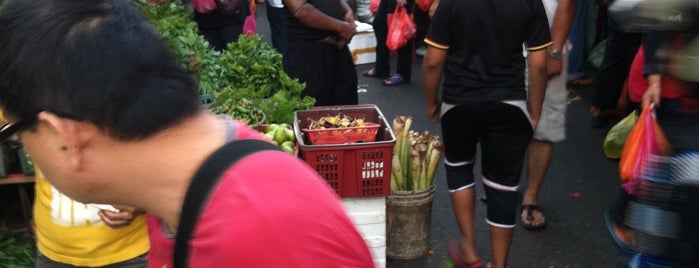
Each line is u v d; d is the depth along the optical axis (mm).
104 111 925
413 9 7727
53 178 1008
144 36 964
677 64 1723
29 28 939
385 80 7281
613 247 3889
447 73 3102
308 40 4320
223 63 4090
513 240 3971
